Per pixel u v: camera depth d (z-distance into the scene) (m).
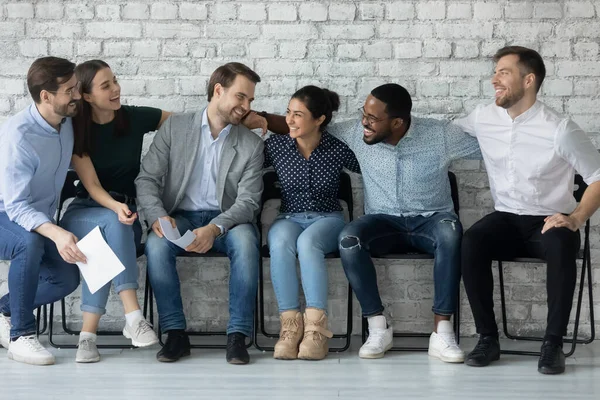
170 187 4.39
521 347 4.45
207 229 4.14
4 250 4.05
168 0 4.67
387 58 4.66
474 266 4.08
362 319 4.46
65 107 3.98
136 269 4.16
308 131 4.32
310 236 4.21
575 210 4.06
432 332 4.52
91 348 4.11
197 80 4.69
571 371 3.97
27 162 4.01
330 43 4.66
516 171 4.23
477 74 4.65
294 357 4.16
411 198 4.39
